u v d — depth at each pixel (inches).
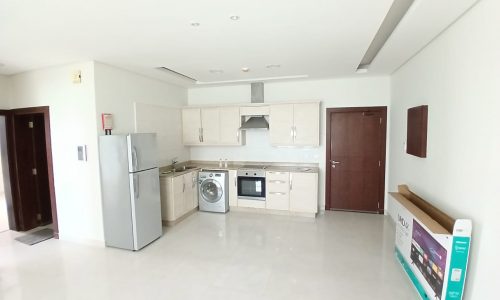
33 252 140.2
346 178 202.4
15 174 169.3
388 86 186.9
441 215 97.0
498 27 69.4
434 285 89.1
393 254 134.3
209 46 118.5
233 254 135.9
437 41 106.9
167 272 119.5
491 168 73.1
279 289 106.0
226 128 211.2
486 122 75.0
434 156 109.5
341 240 151.3
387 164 191.9
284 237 156.3
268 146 216.4
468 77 84.0
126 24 92.8
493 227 72.3
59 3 76.4
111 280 113.5
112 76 149.2
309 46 120.0
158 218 155.3
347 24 95.7
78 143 145.0
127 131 160.4
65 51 120.7
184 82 200.2
